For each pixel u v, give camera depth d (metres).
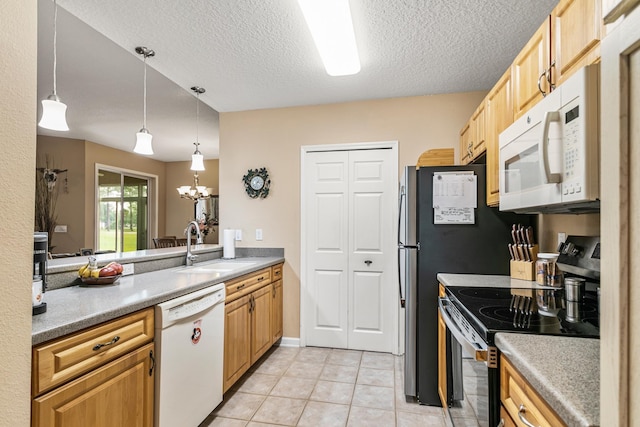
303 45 2.14
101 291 1.62
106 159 5.68
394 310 3.01
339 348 3.14
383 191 3.07
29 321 0.78
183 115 3.97
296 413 2.06
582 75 0.97
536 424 0.80
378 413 2.06
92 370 1.20
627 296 0.46
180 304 1.65
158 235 6.89
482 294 1.59
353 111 3.13
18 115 0.76
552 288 1.71
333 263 3.17
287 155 3.27
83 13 1.79
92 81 2.98
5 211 0.72
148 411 1.47
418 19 1.85
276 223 3.28
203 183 6.93
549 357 0.87
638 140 0.45
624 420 0.46
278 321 3.13
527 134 1.36
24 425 0.75
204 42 2.10
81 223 5.22
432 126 2.97
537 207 1.41
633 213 0.45
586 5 1.09
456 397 1.57
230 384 2.18
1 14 0.72
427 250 2.18
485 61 2.35
